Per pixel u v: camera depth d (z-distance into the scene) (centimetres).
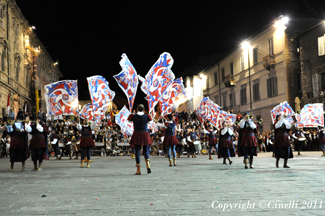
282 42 3550
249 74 4069
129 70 1131
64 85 1491
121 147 2591
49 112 1482
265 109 3900
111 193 626
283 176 872
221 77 5147
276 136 1155
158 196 591
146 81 1197
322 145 2020
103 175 949
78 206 510
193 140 2006
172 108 1570
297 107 3406
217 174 940
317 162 1395
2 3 3066
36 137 1140
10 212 471
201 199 559
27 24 3975
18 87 3669
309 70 3272
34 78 4397
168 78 1195
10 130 1139
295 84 3512
